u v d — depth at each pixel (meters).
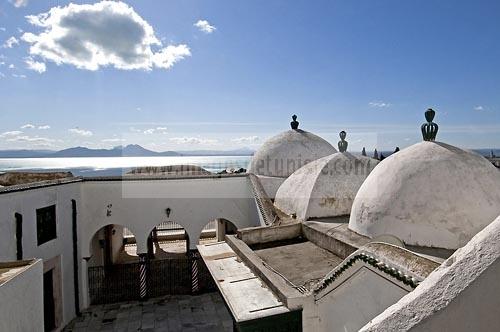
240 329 5.38
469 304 1.97
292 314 5.70
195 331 11.85
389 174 7.57
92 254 15.35
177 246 21.59
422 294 2.10
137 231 14.70
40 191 11.16
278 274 6.75
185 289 15.21
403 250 4.51
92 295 14.84
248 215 15.53
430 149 7.53
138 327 12.20
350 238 7.91
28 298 6.24
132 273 17.36
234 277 7.07
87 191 14.45
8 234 9.45
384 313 2.22
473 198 6.59
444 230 6.45
